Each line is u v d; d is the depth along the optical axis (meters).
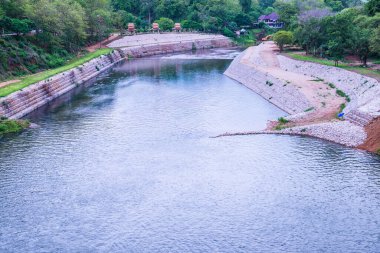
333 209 44.06
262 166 54.28
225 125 72.00
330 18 121.81
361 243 38.66
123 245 39.12
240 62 126.62
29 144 63.88
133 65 147.75
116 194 48.03
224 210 44.50
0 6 116.38
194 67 141.38
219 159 56.88
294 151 58.75
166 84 110.56
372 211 43.50
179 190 48.72
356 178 50.31
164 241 39.66
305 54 131.00
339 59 103.19
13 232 41.16
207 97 94.06
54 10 127.94
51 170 54.34
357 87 82.25
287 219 42.62
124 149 61.22
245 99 92.00
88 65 125.69
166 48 185.75
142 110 83.31
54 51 126.94
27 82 93.62
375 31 92.38
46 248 38.78
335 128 64.19
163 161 56.59
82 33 144.38
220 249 38.41
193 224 42.22
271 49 153.75
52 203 46.28
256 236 40.12
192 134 67.38
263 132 66.75
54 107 86.94
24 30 116.94
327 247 38.25
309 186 48.84
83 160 57.41
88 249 38.62
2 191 49.00
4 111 75.62
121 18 195.25
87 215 43.94
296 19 165.12
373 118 63.53
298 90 86.62
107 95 97.62
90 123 74.69
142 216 43.66
